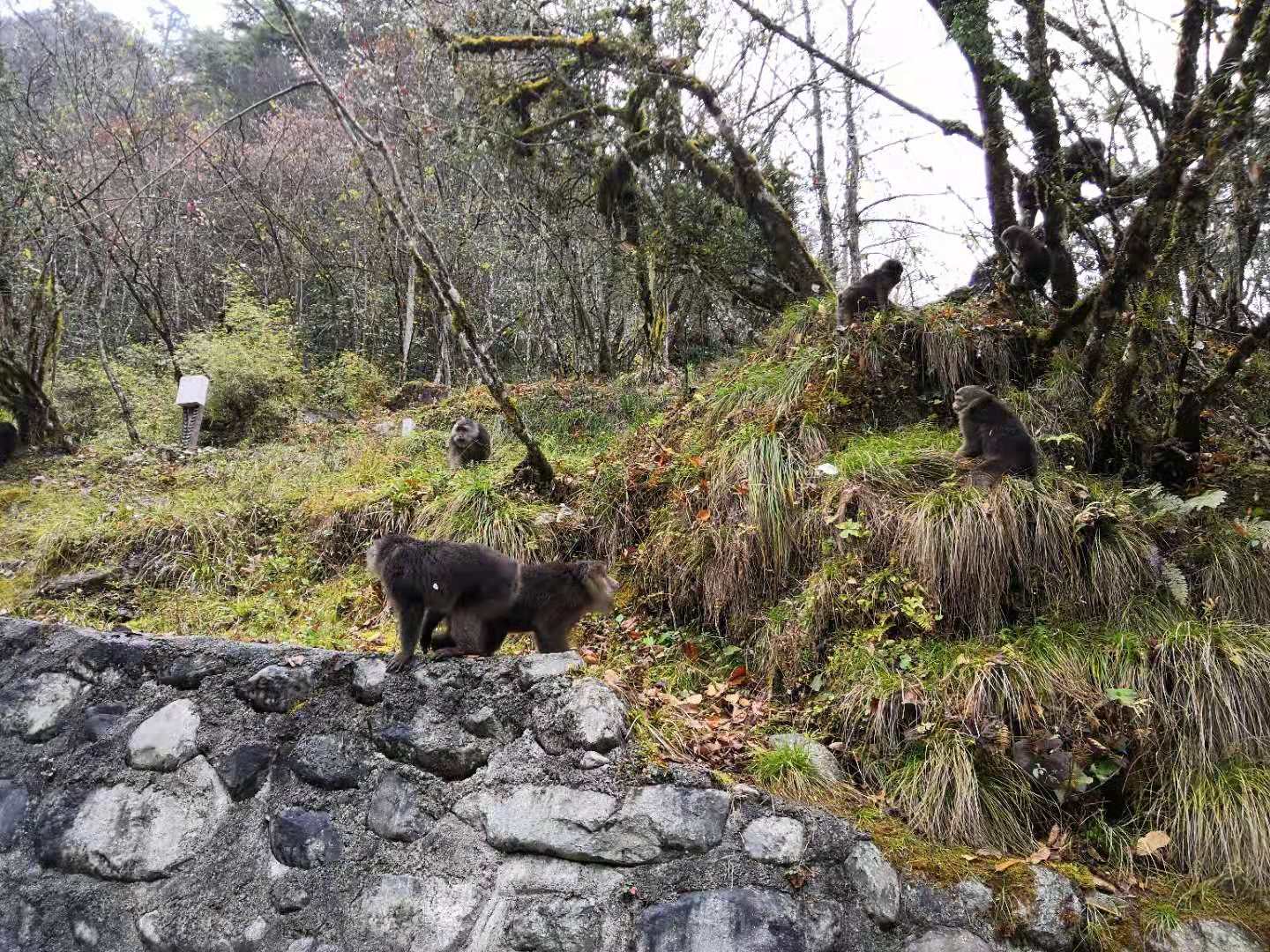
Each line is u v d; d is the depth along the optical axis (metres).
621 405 10.45
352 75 11.58
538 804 3.81
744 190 10.20
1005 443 5.59
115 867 4.28
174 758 4.43
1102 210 6.78
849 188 12.41
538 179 12.37
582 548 6.58
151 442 11.28
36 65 17.66
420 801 4.00
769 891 3.54
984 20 7.19
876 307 7.30
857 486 5.57
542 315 14.26
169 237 16.94
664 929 3.49
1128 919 3.71
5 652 5.05
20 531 7.59
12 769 4.70
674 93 10.34
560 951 3.52
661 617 5.95
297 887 4.00
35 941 4.25
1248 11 5.11
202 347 13.12
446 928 3.71
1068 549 5.05
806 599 5.28
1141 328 5.56
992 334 6.96
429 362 17.80
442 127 13.00
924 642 4.91
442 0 11.26
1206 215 5.61
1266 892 3.86
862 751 4.51
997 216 7.98
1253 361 6.44
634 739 3.95
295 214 18.17
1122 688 4.39
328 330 18.17
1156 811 4.17
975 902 3.65
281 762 4.28
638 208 11.44
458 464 8.14
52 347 11.38
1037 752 4.21
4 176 11.20
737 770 4.20
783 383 6.79
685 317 12.22
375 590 6.32
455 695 4.14
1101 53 6.48
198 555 6.96
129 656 4.80
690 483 6.31
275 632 5.93
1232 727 4.29
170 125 17.48
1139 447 6.00
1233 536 5.13
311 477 8.27
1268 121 5.02
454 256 15.34
